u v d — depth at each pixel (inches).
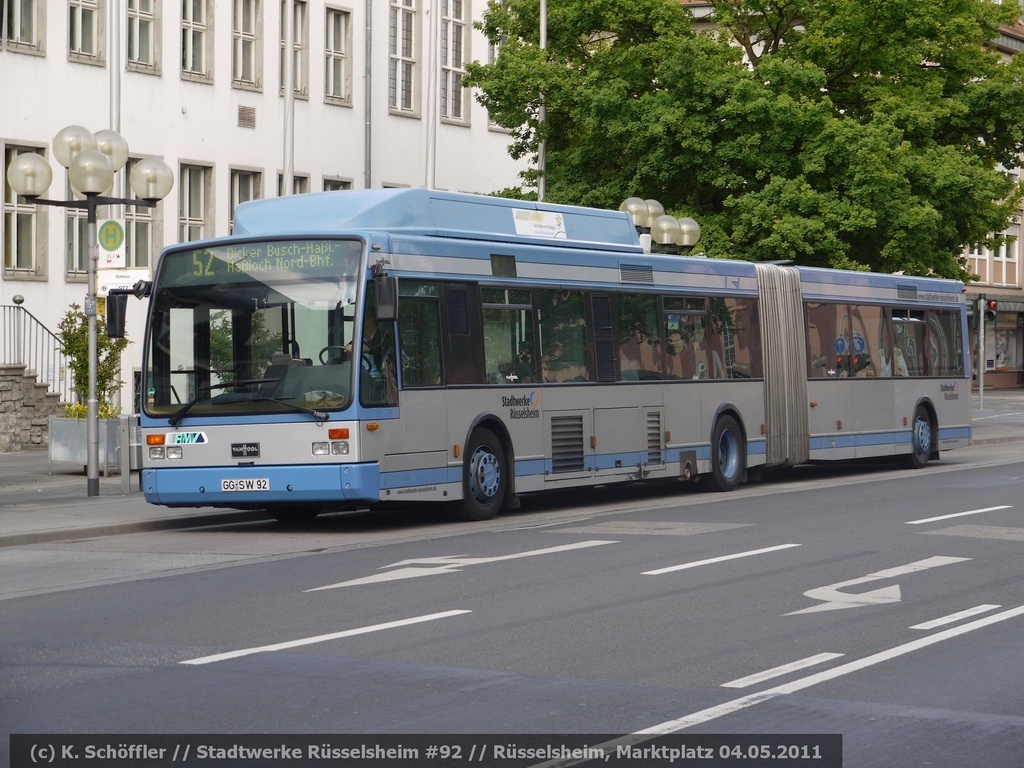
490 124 2042.3
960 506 878.4
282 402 761.6
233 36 1691.7
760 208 1370.6
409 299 786.8
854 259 1432.1
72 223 1528.1
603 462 924.6
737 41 1573.6
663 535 733.3
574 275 911.7
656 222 1264.8
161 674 394.9
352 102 1829.5
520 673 397.4
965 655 426.0
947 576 584.7
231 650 429.7
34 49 1482.5
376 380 762.8
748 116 1375.5
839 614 495.5
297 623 477.4
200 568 632.4
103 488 1007.0
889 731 335.0
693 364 1016.2
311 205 826.2
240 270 781.9
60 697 366.9
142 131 1583.4
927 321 1305.4
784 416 1109.1
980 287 3297.2
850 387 1189.1
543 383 879.7
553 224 920.9
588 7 1459.2
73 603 531.2
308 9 1763.0
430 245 804.6
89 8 1546.5
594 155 1478.8
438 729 333.4
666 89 1423.5
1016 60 1541.6
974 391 3248.0
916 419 1277.1
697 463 1015.6
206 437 777.6
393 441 770.2
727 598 529.0
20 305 1413.6
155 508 880.3
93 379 946.7
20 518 821.2
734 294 1064.8
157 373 794.2
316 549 701.9
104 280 924.6
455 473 813.9
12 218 1469.0
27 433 1357.0
